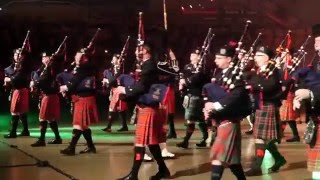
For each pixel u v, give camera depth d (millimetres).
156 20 17141
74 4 17469
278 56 6180
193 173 5688
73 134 6902
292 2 15062
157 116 5262
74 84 6762
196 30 17031
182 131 9414
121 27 17281
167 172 5441
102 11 17500
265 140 5621
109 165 6184
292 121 7844
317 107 4004
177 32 16922
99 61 16734
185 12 17172
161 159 5402
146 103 5207
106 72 9211
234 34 16422
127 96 5219
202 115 7227
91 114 6906
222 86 4531
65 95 6883
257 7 16125
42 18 17406
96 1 17438
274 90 5520
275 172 5727
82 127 6871
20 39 17266
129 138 8484
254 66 5871
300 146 7508
